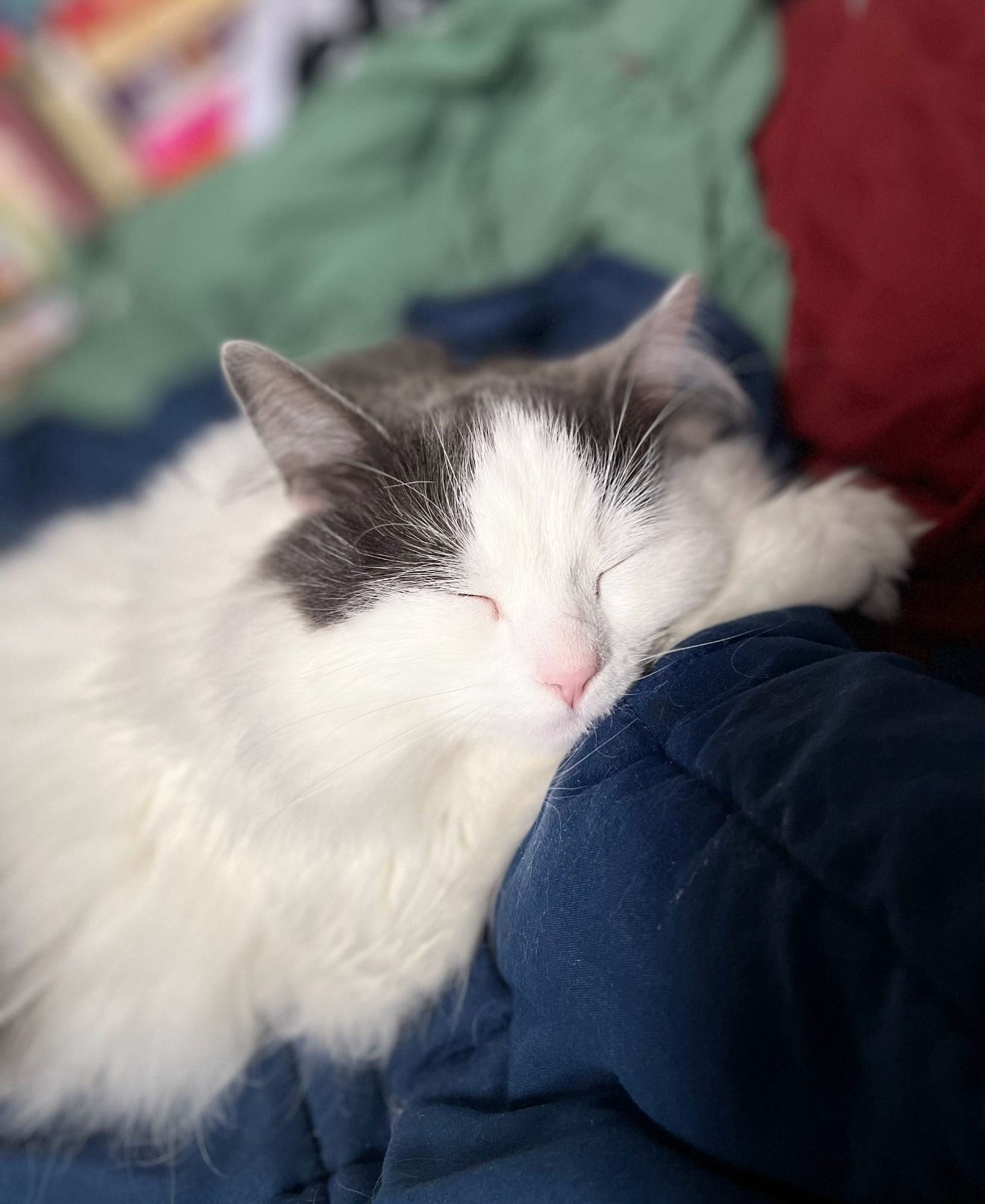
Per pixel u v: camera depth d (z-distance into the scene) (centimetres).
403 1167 21
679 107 47
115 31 58
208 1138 26
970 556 27
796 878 17
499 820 25
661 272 42
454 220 51
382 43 57
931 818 15
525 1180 17
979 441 30
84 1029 27
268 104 59
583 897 20
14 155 59
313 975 26
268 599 24
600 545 24
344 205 54
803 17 46
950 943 14
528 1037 22
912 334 32
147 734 25
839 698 19
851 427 33
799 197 40
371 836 24
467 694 23
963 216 32
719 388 31
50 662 28
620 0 52
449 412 26
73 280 61
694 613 26
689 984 17
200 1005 26
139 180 61
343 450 25
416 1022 27
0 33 58
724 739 20
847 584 26
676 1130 17
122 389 54
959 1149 13
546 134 51
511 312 44
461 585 24
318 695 23
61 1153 26
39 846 27
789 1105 15
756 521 27
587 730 24
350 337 49
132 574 28
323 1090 26
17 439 50
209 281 55
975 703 18
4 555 39
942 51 36
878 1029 15
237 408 47
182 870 26
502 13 54
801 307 38
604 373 28
